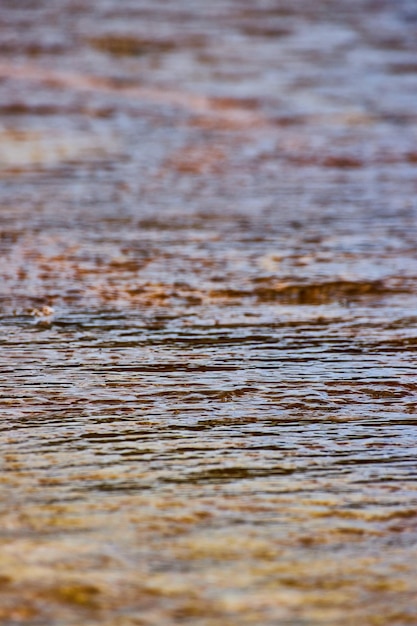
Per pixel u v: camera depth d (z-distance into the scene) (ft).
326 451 47.29
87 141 136.56
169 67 189.26
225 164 126.41
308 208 103.96
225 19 231.09
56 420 50.49
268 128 148.97
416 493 43.06
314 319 69.15
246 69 189.57
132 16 231.50
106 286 76.43
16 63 188.34
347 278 79.20
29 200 104.94
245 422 50.70
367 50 207.21
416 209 103.96
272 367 59.26
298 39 215.51
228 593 35.22
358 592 35.42
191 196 108.88
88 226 94.99
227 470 45.01
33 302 72.28
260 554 37.78
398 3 255.09
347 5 250.57
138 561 37.09
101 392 54.54
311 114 159.33
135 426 49.90
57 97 164.04
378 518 40.73
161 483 43.57
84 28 219.20
